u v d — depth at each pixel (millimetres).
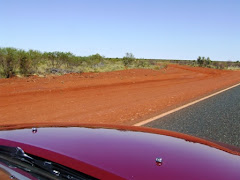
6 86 14000
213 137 5801
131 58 43375
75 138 1434
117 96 12648
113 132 1674
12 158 1253
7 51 19766
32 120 7137
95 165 1053
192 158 1210
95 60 37375
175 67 55344
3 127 1769
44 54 28547
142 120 7168
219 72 42750
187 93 13656
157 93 13992
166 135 1814
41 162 1156
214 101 11016
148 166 1038
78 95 12625
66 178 1057
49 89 13695
